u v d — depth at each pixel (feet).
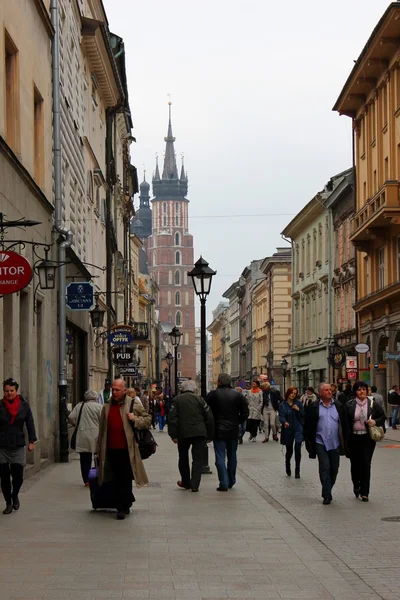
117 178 186.29
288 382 302.86
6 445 52.11
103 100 160.97
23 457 52.70
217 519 50.06
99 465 50.70
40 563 37.09
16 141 70.59
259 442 125.49
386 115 166.81
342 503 57.82
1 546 41.04
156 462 92.17
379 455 97.60
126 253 231.50
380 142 169.89
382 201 157.79
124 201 214.69
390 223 158.92
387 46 156.25
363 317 185.47
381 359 174.19
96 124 151.53
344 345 206.49
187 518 50.42
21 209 70.38
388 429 152.76
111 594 31.68
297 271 273.33
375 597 31.37
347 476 75.56
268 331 339.98
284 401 76.43
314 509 55.01
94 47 132.67
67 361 105.70
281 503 58.08
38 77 82.33
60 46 98.22
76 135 115.96
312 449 58.08
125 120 195.11
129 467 50.85
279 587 32.91
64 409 91.71
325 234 231.50
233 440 66.39
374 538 44.16
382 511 53.98
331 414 57.93
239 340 465.47
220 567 36.47
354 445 59.21
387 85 163.22
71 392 112.27
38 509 53.93
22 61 73.15
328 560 38.42
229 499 59.62
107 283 162.50
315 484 69.87
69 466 85.92
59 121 92.58
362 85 175.52
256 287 375.45
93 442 66.59
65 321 96.43
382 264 173.27
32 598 31.01
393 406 154.30
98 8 152.97
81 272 118.11
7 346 66.28
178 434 65.05
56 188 91.71
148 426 50.98
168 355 228.02
